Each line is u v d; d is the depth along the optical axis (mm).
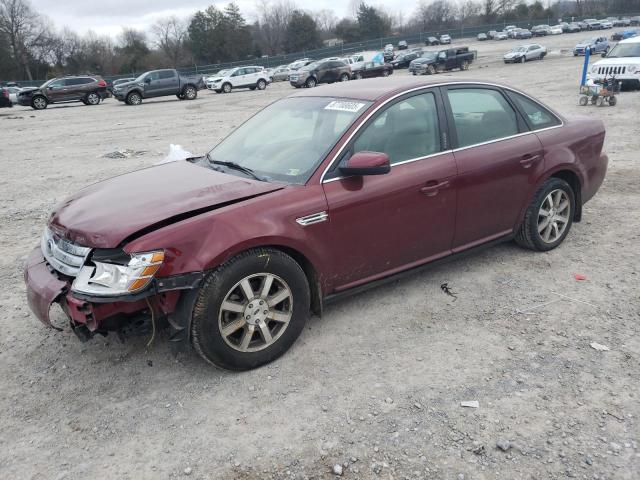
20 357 3746
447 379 3309
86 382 3434
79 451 2863
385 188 3791
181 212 3195
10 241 6234
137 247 2996
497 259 5012
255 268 3299
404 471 2643
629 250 5117
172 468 2723
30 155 12844
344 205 3615
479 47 67625
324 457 2748
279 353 3547
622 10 108875
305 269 3670
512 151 4516
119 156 11867
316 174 3592
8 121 22781
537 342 3660
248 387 3309
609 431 2836
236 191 3453
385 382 3309
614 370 3328
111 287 2994
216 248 3115
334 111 4027
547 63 37750
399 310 4160
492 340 3707
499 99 4609
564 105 15969
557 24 87375
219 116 19969
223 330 3275
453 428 2900
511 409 3027
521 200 4695
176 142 13547
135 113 24031
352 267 3807
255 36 99062
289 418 3031
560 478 2561
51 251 3434
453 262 4988
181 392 3289
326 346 3715
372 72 37656
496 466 2645
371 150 3807
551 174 4820
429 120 4129
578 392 3143
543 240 5012
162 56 85438
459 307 4168
